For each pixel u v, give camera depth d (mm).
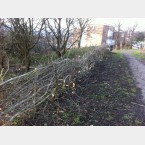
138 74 9734
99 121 4273
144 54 22094
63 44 10648
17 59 8711
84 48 15039
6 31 7762
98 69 10141
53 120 4168
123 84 7418
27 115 4133
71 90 5969
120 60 15812
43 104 4770
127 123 4262
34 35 8336
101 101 5406
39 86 4621
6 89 4293
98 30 38906
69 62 6121
